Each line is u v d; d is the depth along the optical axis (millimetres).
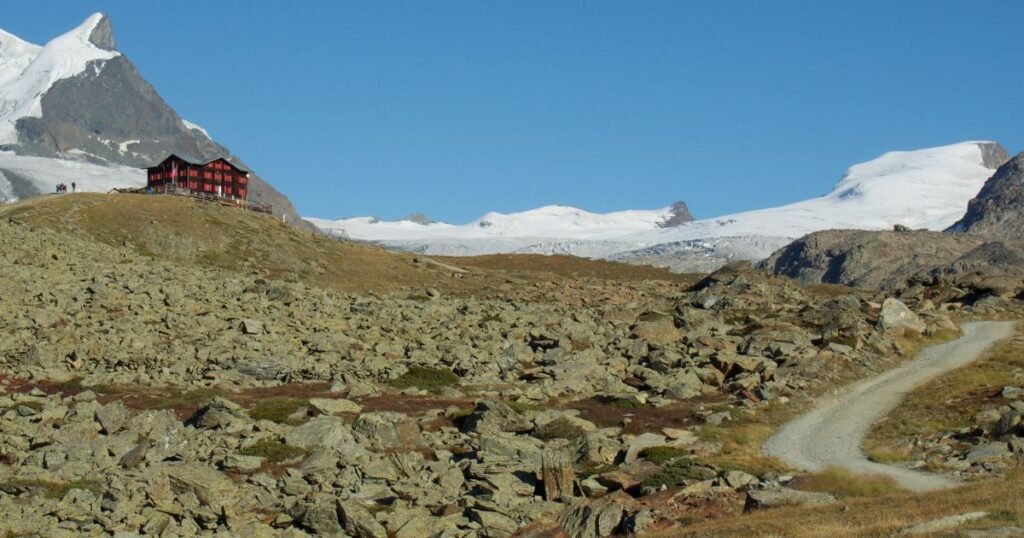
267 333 82875
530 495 49906
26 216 123750
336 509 43625
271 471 51188
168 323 80750
